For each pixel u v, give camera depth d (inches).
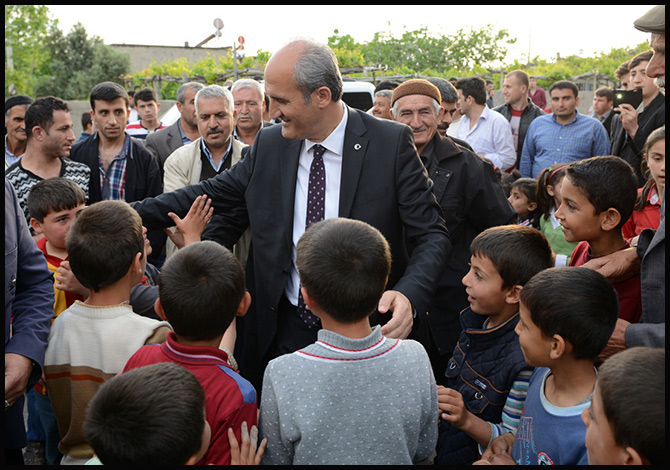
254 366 105.0
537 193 141.4
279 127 101.7
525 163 234.1
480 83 241.6
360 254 64.2
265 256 97.9
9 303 80.5
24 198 140.9
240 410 64.9
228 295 68.5
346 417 62.1
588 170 82.8
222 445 63.3
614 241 85.7
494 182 128.1
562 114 220.4
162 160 203.8
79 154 161.8
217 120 147.8
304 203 96.3
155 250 146.8
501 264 79.1
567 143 222.1
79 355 77.0
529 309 65.4
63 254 104.6
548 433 64.4
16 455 83.7
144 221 103.3
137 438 53.4
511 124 279.0
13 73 911.7
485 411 79.3
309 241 66.6
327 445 61.6
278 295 96.5
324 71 88.3
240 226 109.7
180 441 54.3
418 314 85.5
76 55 1333.7
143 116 307.3
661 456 46.2
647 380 47.4
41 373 78.0
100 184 160.9
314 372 62.8
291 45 88.8
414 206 93.9
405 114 124.2
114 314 78.0
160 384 55.7
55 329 79.9
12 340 78.4
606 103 288.8
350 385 62.5
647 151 89.0
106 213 78.8
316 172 95.6
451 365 87.1
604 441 49.7
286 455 64.4
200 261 68.8
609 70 636.1
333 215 94.9
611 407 48.2
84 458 77.3
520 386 75.8
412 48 761.6
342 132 94.7
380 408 62.8
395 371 64.2
